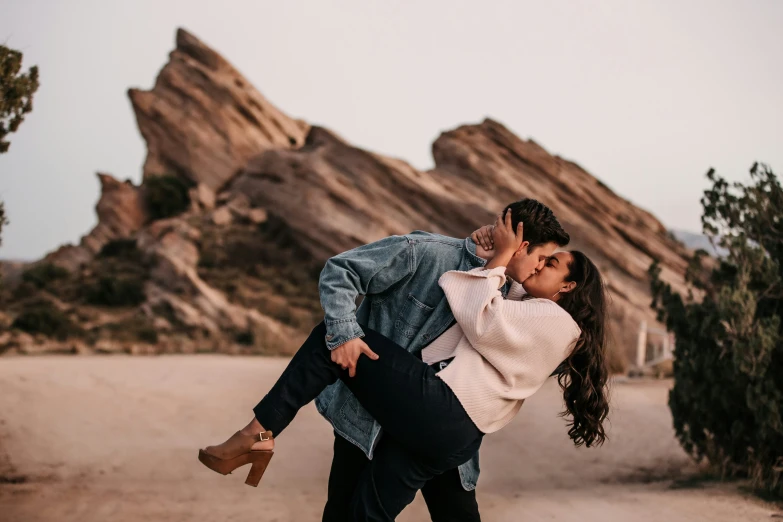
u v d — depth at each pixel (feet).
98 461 24.62
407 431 8.45
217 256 106.32
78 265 118.62
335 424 9.36
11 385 33.81
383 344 8.75
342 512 9.55
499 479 24.71
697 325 24.34
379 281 9.12
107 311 91.25
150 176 127.85
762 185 24.03
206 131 131.34
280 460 25.70
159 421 31.01
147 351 69.46
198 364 50.55
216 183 129.08
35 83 19.72
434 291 9.22
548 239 9.09
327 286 8.80
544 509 19.06
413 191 109.19
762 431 21.47
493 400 8.62
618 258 96.94
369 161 113.29
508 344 8.60
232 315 88.07
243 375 44.09
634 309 84.69
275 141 135.44
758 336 21.43
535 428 32.65
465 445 8.63
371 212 107.86
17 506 18.17
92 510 18.06
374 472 8.76
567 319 8.84
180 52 139.64
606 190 111.65
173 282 95.14
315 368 8.64
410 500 8.82
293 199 112.78
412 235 9.45
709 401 23.88
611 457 28.02
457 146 116.16
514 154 115.14
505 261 9.00
